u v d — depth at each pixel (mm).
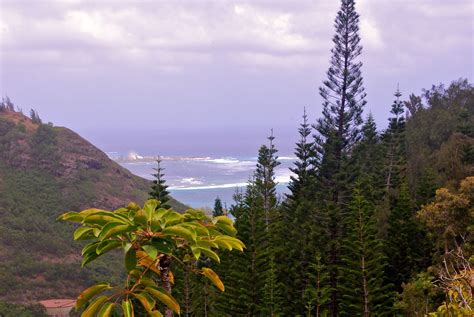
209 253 2896
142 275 2840
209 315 23781
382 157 43688
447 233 19797
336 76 34844
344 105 34938
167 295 2797
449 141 33938
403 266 24875
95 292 2770
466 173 29594
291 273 24281
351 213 22328
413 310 18781
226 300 22062
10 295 65500
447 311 6094
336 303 23484
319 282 20344
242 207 26047
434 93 55844
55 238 87250
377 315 20234
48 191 105188
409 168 40531
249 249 21359
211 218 3305
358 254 20219
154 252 2598
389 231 25484
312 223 26719
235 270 21828
